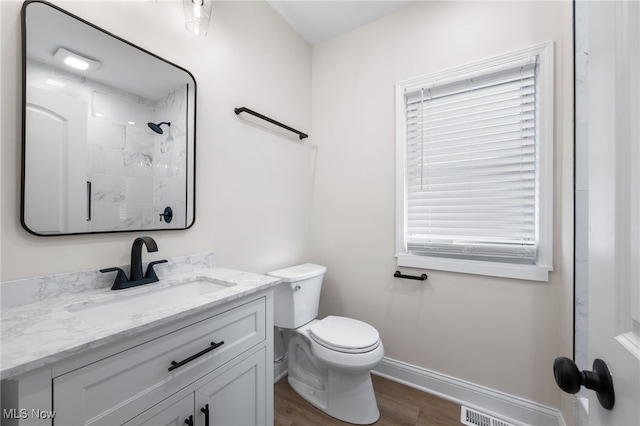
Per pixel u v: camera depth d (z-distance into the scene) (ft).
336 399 5.15
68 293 3.28
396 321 6.31
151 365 2.58
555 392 4.76
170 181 4.31
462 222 5.73
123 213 3.78
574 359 4.07
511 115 5.25
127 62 3.83
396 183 6.30
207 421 3.05
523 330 5.02
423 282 6.00
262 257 6.02
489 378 5.30
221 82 5.15
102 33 3.59
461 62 5.60
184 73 4.50
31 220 3.02
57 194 3.22
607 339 1.38
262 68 6.03
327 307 7.29
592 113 1.57
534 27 4.97
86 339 2.14
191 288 4.17
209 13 4.14
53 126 3.20
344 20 6.65
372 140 6.66
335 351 4.81
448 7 5.75
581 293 3.94
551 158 4.80
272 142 6.29
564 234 4.55
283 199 6.61
